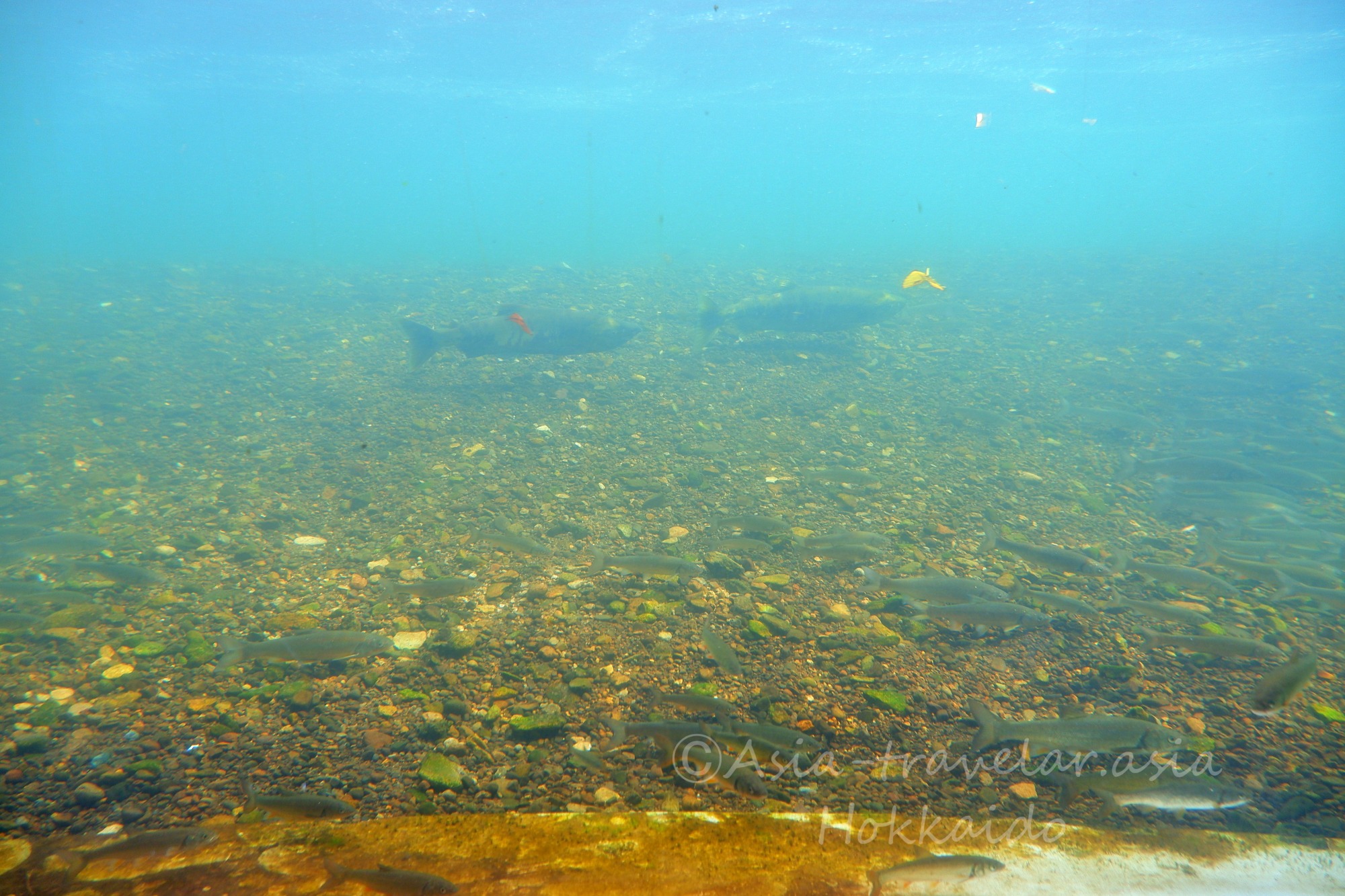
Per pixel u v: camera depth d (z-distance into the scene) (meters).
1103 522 1.94
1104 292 5.48
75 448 2.45
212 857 0.89
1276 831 1.01
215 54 10.03
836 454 2.41
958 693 1.28
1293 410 2.82
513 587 1.62
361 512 2.02
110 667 1.34
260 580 1.67
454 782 1.09
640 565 1.52
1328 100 13.88
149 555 1.77
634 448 2.46
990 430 2.66
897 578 1.52
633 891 0.84
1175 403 2.95
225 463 2.35
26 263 6.73
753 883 0.86
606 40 8.91
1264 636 1.44
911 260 8.20
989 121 17.61
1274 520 1.87
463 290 5.45
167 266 6.71
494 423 2.71
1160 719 1.22
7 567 1.69
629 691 1.29
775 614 1.50
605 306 4.93
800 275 6.63
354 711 1.24
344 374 3.38
